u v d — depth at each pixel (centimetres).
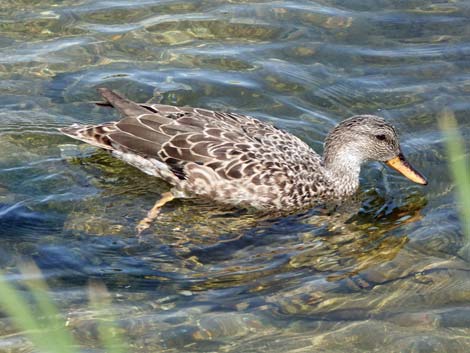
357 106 1420
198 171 1218
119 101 1250
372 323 973
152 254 1097
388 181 1308
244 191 1222
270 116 1388
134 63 1484
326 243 1144
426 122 1390
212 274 1060
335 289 1033
